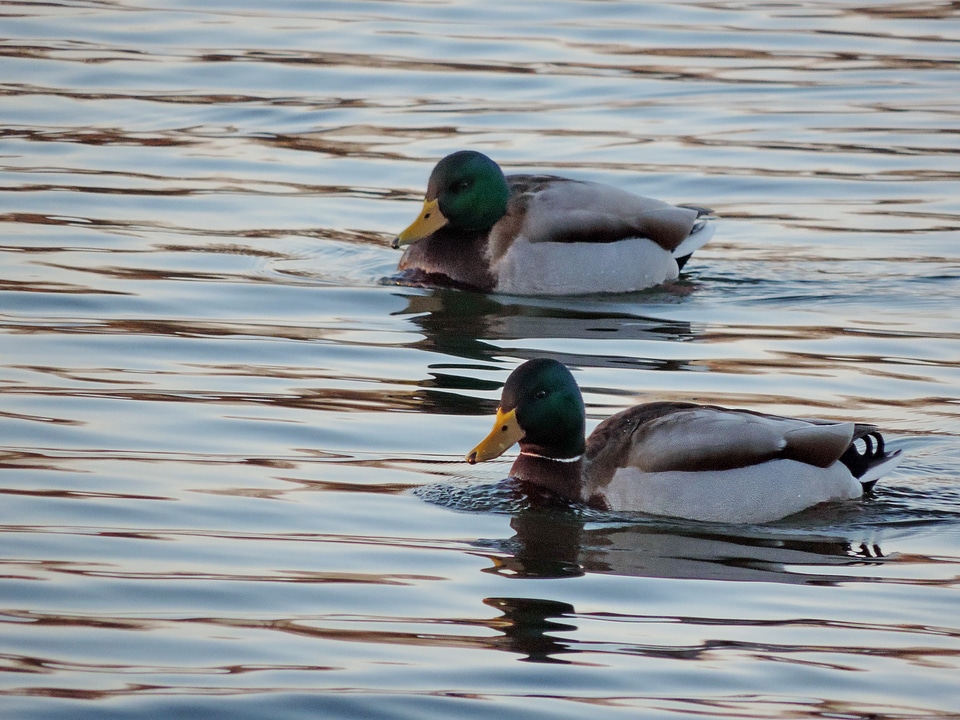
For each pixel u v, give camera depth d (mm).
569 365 15242
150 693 8766
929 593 10523
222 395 14164
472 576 10656
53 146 23031
